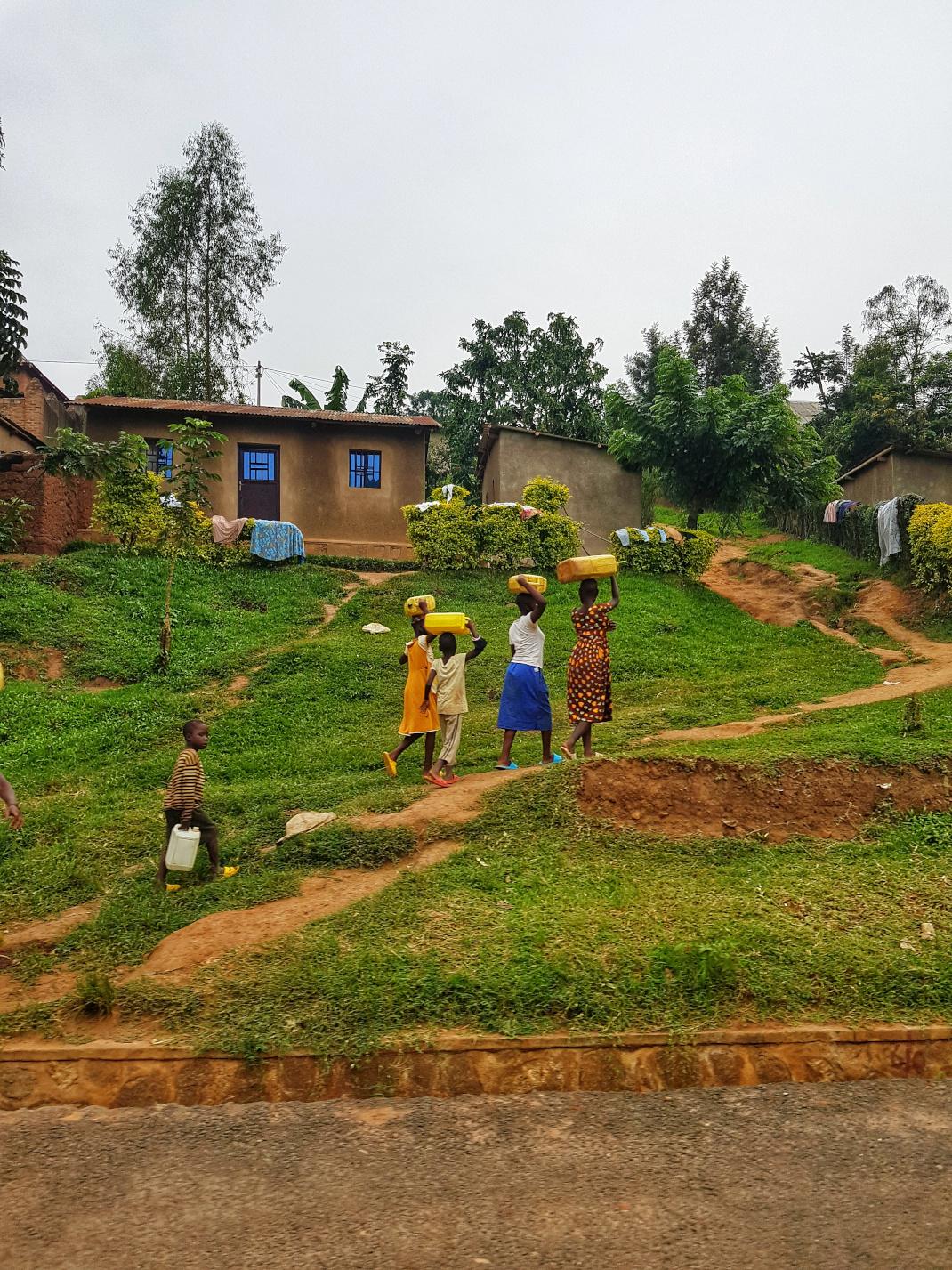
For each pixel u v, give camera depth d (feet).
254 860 23.13
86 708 36.65
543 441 73.31
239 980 16.87
